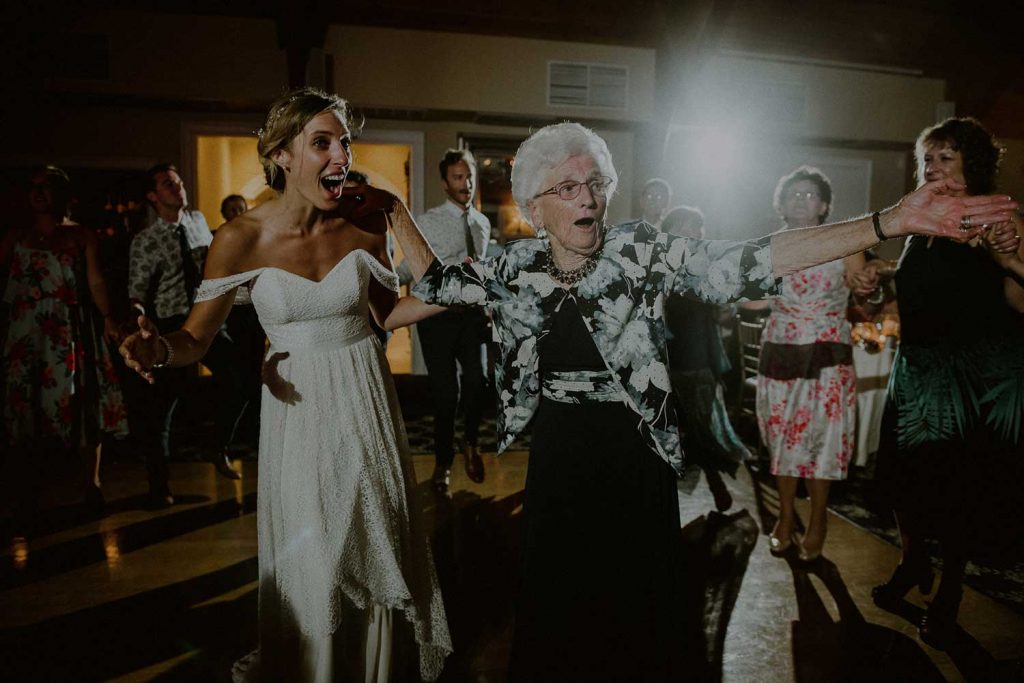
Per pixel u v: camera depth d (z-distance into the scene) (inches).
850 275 96.0
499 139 247.0
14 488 133.0
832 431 98.2
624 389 49.9
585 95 245.4
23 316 110.3
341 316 61.5
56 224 111.3
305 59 217.0
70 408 112.7
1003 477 72.8
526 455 157.3
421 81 232.4
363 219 65.7
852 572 99.0
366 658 61.5
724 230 268.4
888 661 76.4
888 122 272.1
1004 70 268.1
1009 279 70.3
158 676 72.1
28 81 208.4
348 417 60.0
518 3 225.9
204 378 226.7
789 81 261.4
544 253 52.4
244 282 59.4
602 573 52.1
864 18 246.7
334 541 57.7
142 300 121.4
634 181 257.6
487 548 105.7
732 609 88.3
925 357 76.7
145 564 99.5
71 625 82.4
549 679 53.2
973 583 95.5
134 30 212.7
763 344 105.4
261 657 63.0
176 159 228.4
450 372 126.3
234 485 135.6
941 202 41.7
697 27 232.5
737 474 147.1
